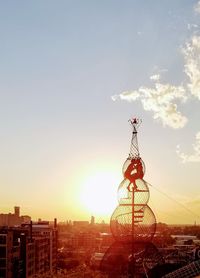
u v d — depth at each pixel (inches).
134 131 2148.1
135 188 2071.9
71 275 4845.0
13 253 4931.1
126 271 2090.3
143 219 2090.3
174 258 3570.4
